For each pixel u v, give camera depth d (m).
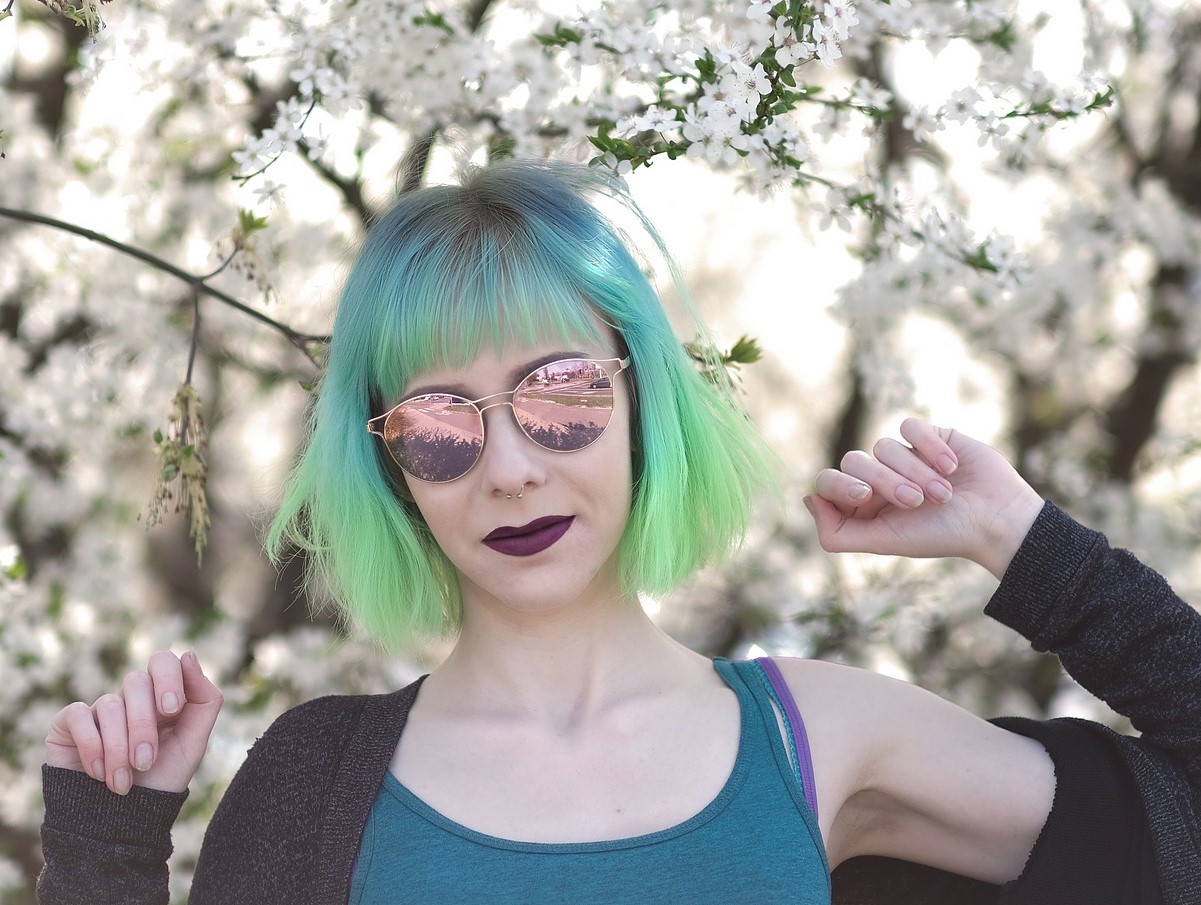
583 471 1.49
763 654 1.67
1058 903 1.53
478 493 1.49
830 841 1.62
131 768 1.52
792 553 4.00
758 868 1.42
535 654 1.59
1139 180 4.10
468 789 1.50
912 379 3.62
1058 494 4.16
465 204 1.56
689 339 2.12
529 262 1.51
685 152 1.92
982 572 3.86
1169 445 4.25
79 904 1.49
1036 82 2.13
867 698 1.60
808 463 4.27
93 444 3.68
